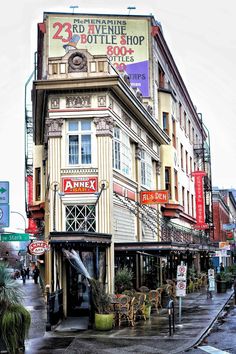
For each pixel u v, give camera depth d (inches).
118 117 960.3
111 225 884.0
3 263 542.3
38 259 1469.0
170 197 1406.3
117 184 949.2
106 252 874.1
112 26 1267.2
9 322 480.4
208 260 2015.3
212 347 591.8
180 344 601.6
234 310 964.6
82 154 902.4
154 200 1093.8
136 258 1075.3
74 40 1229.7
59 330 704.4
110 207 885.8
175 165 1534.2
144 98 1285.7
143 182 1163.9
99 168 893.8
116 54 1267.2
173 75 1615.4
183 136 1780.3
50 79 890.7
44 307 1000.9
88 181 892.0
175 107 1599.4
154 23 1339.8
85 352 560.7
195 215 1982.0
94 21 1253.1
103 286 739.4
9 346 481.1
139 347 586.9
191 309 952.9
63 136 902.4
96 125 900.0
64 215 888.3
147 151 1214.9
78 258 757.9
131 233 1029.8
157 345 597.3
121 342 616.7
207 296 1184.2
